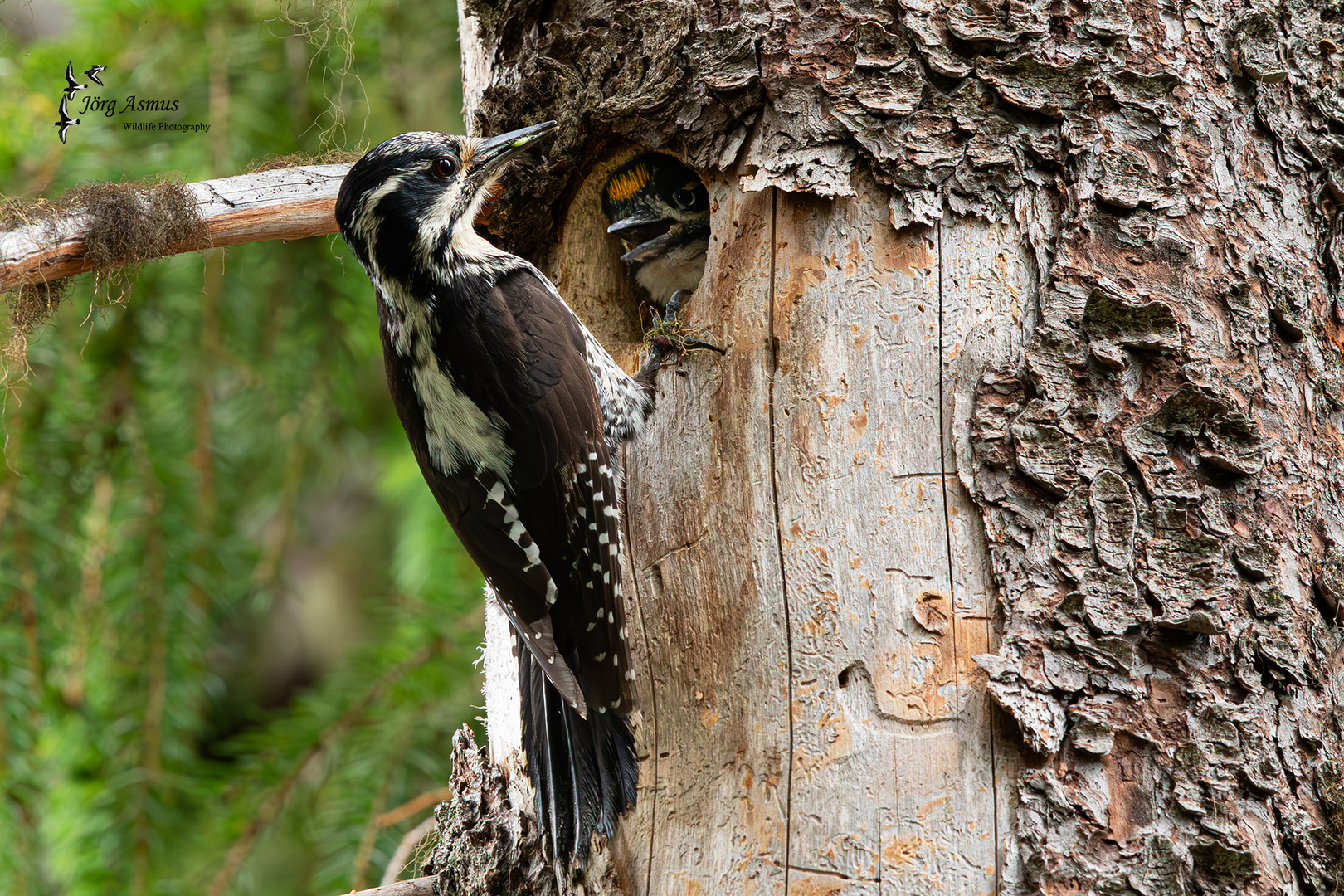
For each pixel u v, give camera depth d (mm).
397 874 7465
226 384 9398
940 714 5109
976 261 5516
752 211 5934
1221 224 5469
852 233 5688
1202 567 5074
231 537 9117
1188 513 5121
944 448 5367
